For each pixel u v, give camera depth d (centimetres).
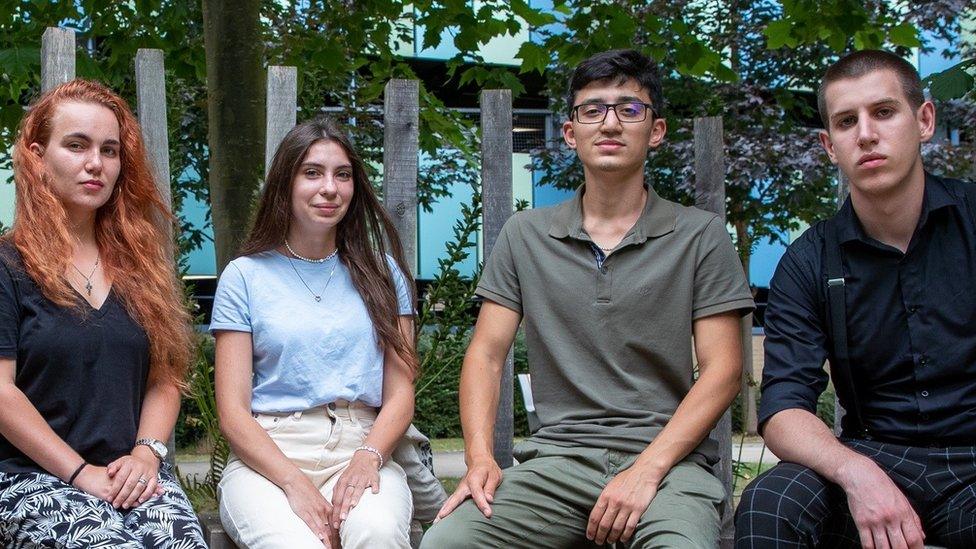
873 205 261
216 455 343
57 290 254
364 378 283
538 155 964
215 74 413
